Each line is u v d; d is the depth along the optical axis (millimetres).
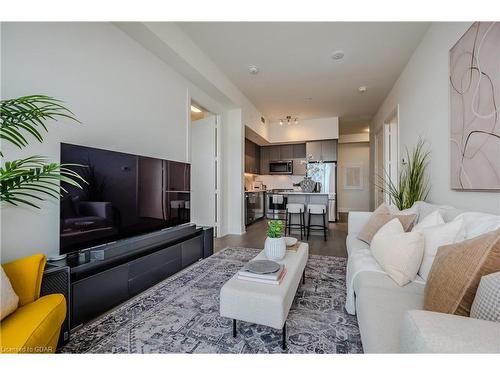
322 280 2426
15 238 1595
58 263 1670
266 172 7633
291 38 2918
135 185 2293
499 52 1477
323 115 6219
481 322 625
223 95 4004
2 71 1546
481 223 1273
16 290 1171
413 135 3195
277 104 5371
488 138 1578
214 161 4508
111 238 2025
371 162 6613
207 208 4562
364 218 2912
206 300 1990
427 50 2713
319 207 4582
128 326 1622
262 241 4176
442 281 985
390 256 1499
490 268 863
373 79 4035
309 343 1452
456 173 1981
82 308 1616
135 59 2549
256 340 1479
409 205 2873
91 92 2094
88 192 1832
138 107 2594
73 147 1732
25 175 1187
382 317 1054
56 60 1832
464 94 1857
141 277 2125
